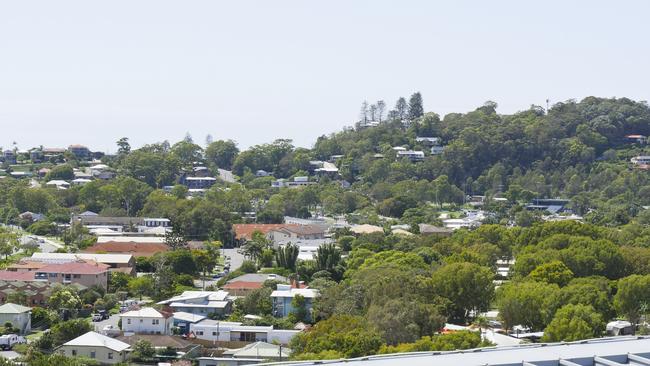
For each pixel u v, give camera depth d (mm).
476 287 197000
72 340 171375
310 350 151875
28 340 183625
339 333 153250
